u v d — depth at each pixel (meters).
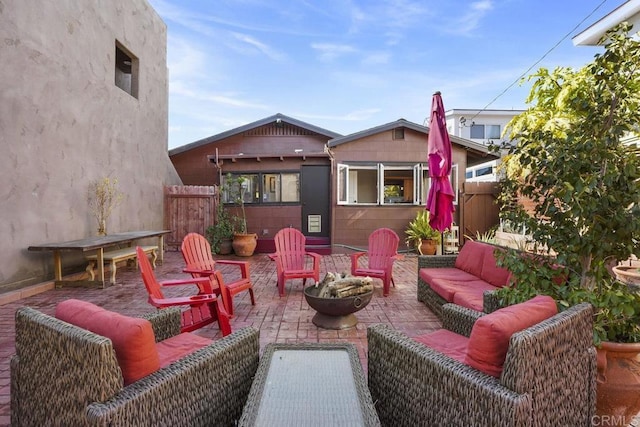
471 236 8.99
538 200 2.33
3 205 4.64
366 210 9.15
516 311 1.54
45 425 1.47
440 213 4.12
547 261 2.30
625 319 2.00
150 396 1.31
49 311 4.20
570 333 1.51
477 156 9.54
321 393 1.58
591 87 2.22
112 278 5.56
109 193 6.67
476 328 1.47
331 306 3.40
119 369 1.30
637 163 2.00
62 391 1.38
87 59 6.25
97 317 1.49
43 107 5.26
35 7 5.11
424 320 3.82
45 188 5.30
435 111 4.23
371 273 4.91
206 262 4.37
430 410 1.56
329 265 7.45
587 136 2.11
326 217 9.95
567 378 1.49
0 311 4.17
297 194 9.98
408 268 7.11
